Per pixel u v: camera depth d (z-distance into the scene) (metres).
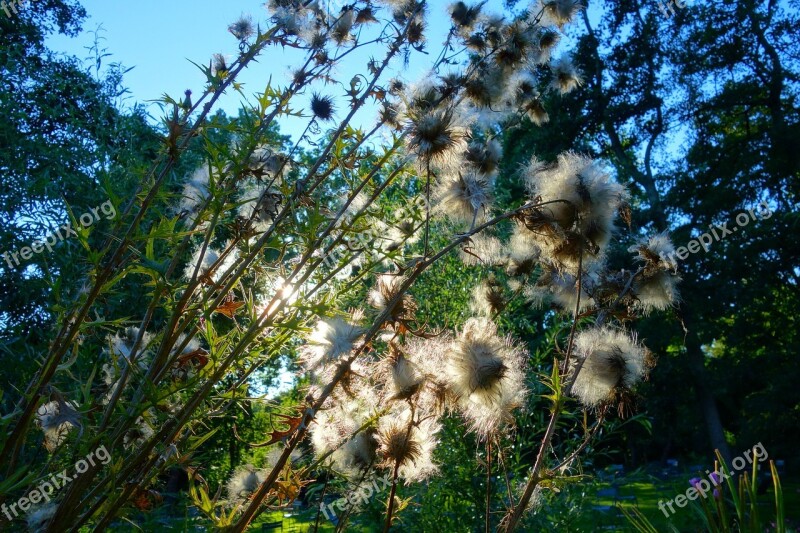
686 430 20.16
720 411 22.80
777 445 17.05
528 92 2.79
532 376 3.28
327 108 2.23
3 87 3.82
